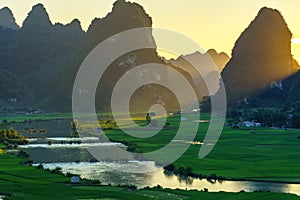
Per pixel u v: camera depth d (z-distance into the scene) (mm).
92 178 94250
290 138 173500
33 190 80312
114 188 82750
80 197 75062
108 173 100312
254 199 72812
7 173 97500
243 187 86312
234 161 117062
